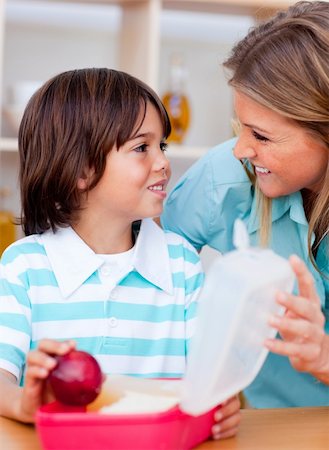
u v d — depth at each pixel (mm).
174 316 1238
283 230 1363
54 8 2400
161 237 1277
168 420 778
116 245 1227
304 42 1108
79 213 1222
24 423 935
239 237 809
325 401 1512
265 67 1104
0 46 2135
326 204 1251
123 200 1188
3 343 1086
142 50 2301
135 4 2320
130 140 1177
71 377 803
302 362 956
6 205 2393
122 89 1197
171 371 1221
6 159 2367
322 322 889
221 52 2559
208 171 1432
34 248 1195
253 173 1354
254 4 2287
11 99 2244
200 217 1443
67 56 2451
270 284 795
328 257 1317
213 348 757
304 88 1087
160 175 1210
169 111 2352
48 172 1207
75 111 1190
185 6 2336
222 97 2588
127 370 1171
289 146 1116
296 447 886
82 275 1164
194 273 1275
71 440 768
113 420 766
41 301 1148
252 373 844
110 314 1173
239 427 956
